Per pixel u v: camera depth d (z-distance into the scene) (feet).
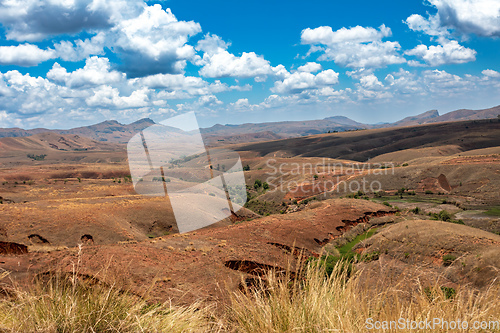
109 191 281.33
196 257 64.13
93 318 8.05
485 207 283.38
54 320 7.91
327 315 7.09
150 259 59.57
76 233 133.49
